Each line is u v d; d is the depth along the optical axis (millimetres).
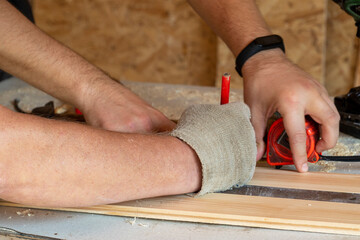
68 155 716
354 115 1145
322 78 2494
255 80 1027
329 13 2477
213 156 814
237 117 872
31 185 706
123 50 2977
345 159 1011
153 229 790
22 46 1046
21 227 795
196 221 805
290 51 2504
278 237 767
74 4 2938
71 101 1100
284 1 2426
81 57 1133
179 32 2838
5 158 682
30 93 1495
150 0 2811
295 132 922
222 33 1224
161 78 2986
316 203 836
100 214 833
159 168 790
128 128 1010
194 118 869
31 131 700
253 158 858
